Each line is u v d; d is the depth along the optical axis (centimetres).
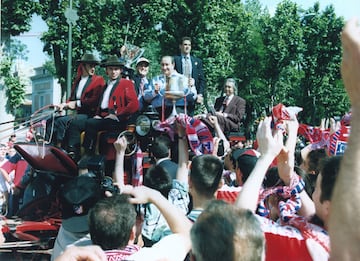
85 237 349
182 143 527
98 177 417
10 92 2719
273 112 375
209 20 3178
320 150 521
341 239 145
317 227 273
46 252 745
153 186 469
